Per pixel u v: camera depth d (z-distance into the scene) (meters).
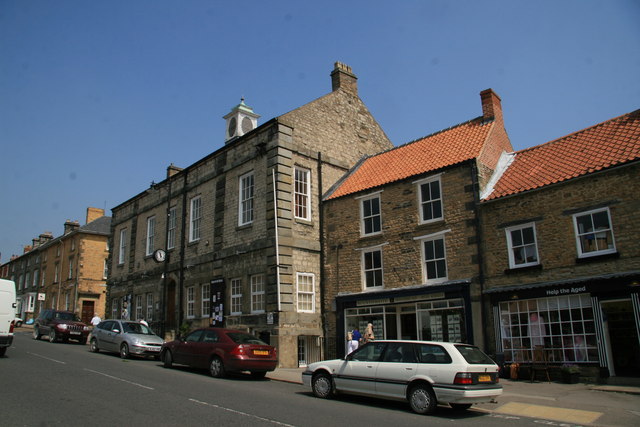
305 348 20.16
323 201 22.00
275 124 21.44
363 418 9.48
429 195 18.22
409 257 18.20
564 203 14.72
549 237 14.88
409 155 21.03
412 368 10.76
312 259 21.20
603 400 11.48
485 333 15.62
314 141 22.84
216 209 24.19
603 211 13.95
